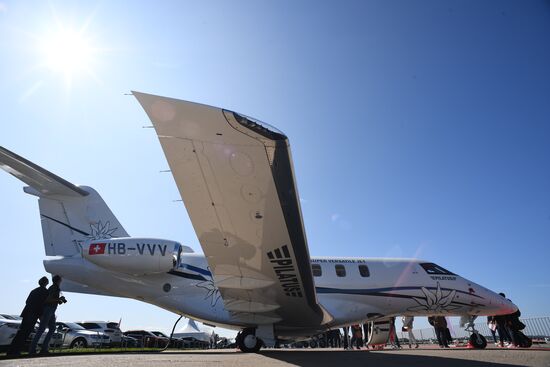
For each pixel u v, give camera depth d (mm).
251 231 6055
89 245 9453
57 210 10742
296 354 7516
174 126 4723
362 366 4559
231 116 4617
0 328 10625
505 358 5656
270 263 6711
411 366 4492
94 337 16203
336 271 10641
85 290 10367
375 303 10445
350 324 10508
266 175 5160
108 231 10727
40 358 6078
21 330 7184
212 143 4871
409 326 14383
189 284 9875
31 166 9109
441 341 12781
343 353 7707
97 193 11000
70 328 16234
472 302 10836
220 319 9445
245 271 7027
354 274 10656
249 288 7285
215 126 4727
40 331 7887
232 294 7699
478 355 6410
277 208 5609
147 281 9953
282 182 5230
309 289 7219
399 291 10609
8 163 8789
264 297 7719
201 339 30438
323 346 19641
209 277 9938
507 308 10977
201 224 5945
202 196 5484
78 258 10250
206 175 5188
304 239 6109
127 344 19500
